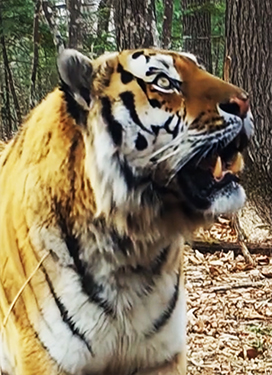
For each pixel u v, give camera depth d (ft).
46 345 10.41
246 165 29.04
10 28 50.24
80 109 10.23
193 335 18.79
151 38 29.96
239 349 17.84
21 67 61.52
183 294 11.14
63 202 10.22
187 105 9.86
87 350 10.38
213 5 50.24
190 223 10.42
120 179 9.95
